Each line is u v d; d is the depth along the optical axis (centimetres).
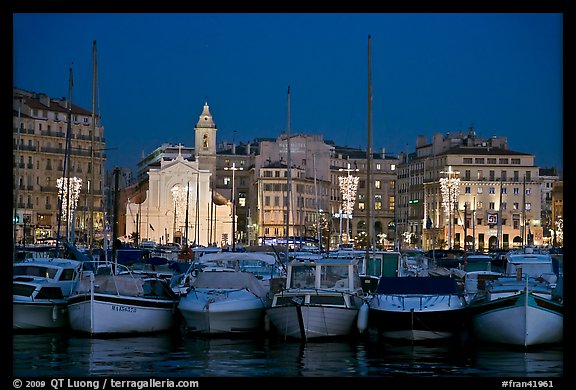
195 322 4925
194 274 6081
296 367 4025
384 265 7012
